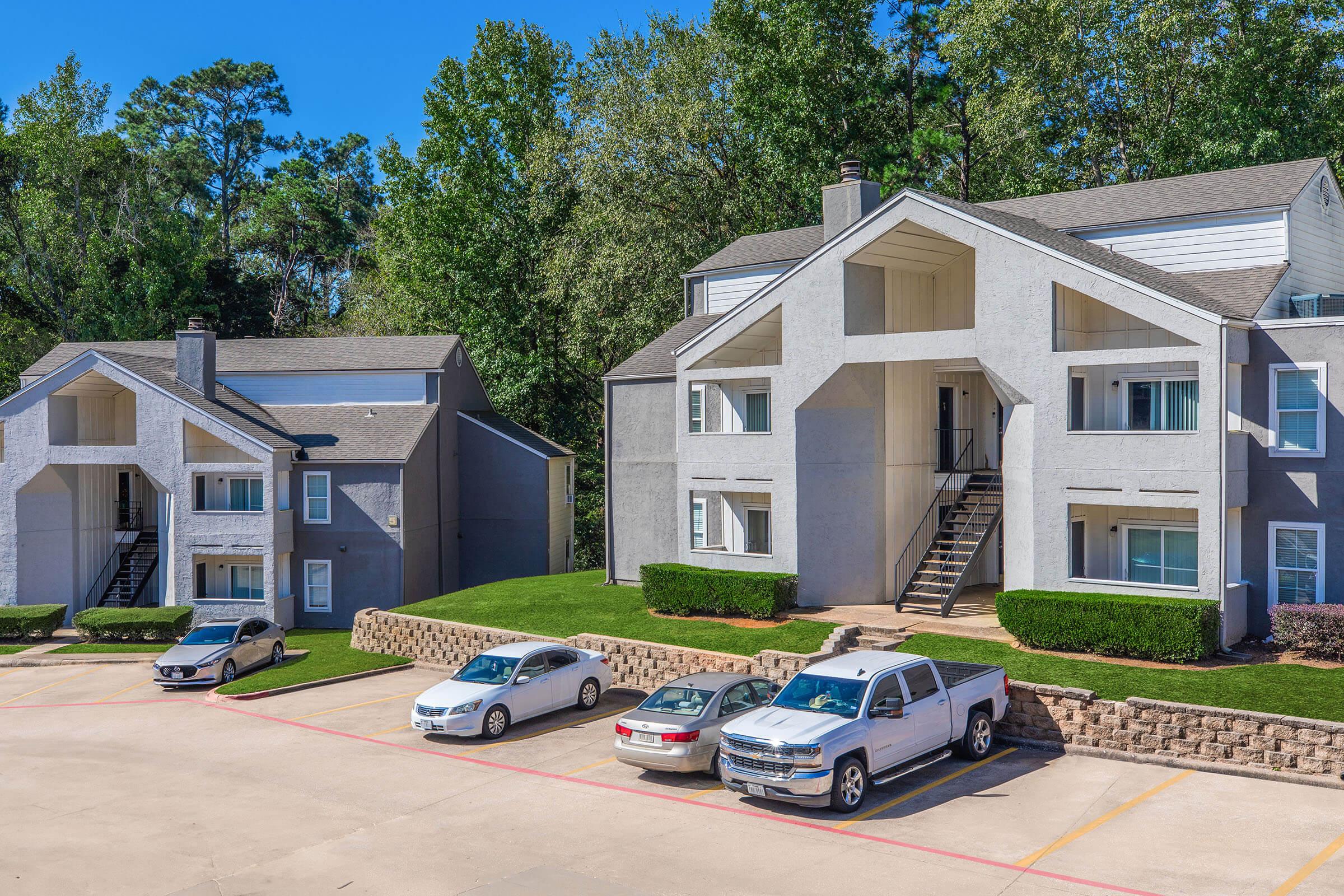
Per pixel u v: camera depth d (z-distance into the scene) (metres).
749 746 16.09
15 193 62.03
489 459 42.25
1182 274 27.12
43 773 19.75
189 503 36.56
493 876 13.69
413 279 58.47
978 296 24.77
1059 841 14.39
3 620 35.22
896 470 28.50
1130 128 46.91
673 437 33.50
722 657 23.45
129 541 40.66
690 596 28.06
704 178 44.97
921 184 47.28
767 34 45.56
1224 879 12.88
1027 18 43.78
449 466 41.66
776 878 13.34
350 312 73.88
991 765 18.25
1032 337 23.94
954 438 30.23
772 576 27.31
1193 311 21.61
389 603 37.16
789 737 15.71
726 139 46.38
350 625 37.28
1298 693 18.67
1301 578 22.19
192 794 18.00
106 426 40.12
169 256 63.44
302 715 23.94
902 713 16.80
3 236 60.88
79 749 21.67
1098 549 24.52
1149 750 18.12
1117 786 16.78
